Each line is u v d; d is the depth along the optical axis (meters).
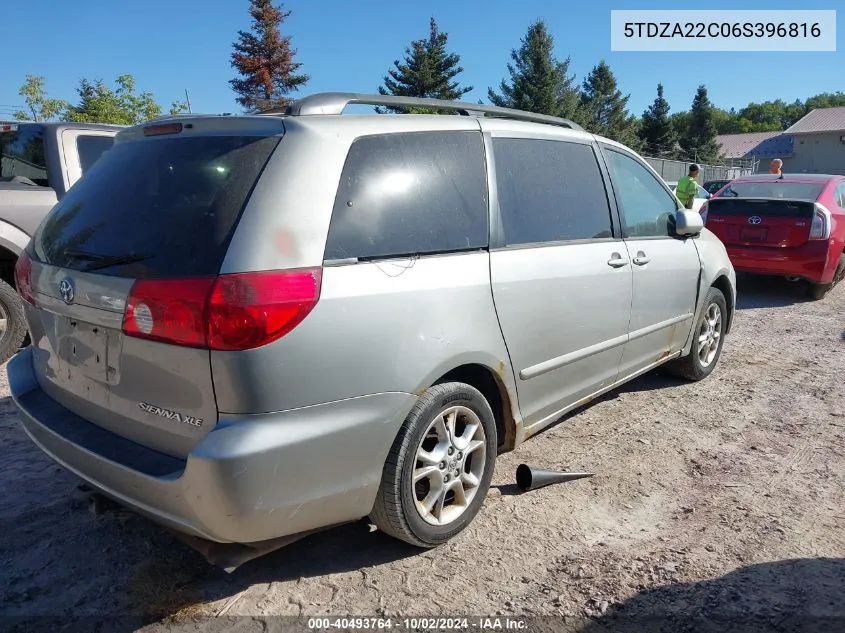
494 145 3.36
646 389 5.28
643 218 4.48
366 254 2.64
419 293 2.77
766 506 3.45
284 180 2.48
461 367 3.13
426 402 2.81
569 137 3.94
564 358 3.64
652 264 4.38
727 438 4.32
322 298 2.44
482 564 2.95
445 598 2.72
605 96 65.56
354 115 2.84
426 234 2.90
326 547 3.07
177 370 2.36
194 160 2.67
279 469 2.35
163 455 2.48
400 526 2.82
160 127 2.93
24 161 6.11
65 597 2.70
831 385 5.39
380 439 2.65
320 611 2.63
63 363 2.86
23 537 3.10
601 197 4.06
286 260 2.39
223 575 2.85
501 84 53.50
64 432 2.73
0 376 5.24
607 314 3.95
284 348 2.34
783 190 9.13
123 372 2.54
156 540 3.10
